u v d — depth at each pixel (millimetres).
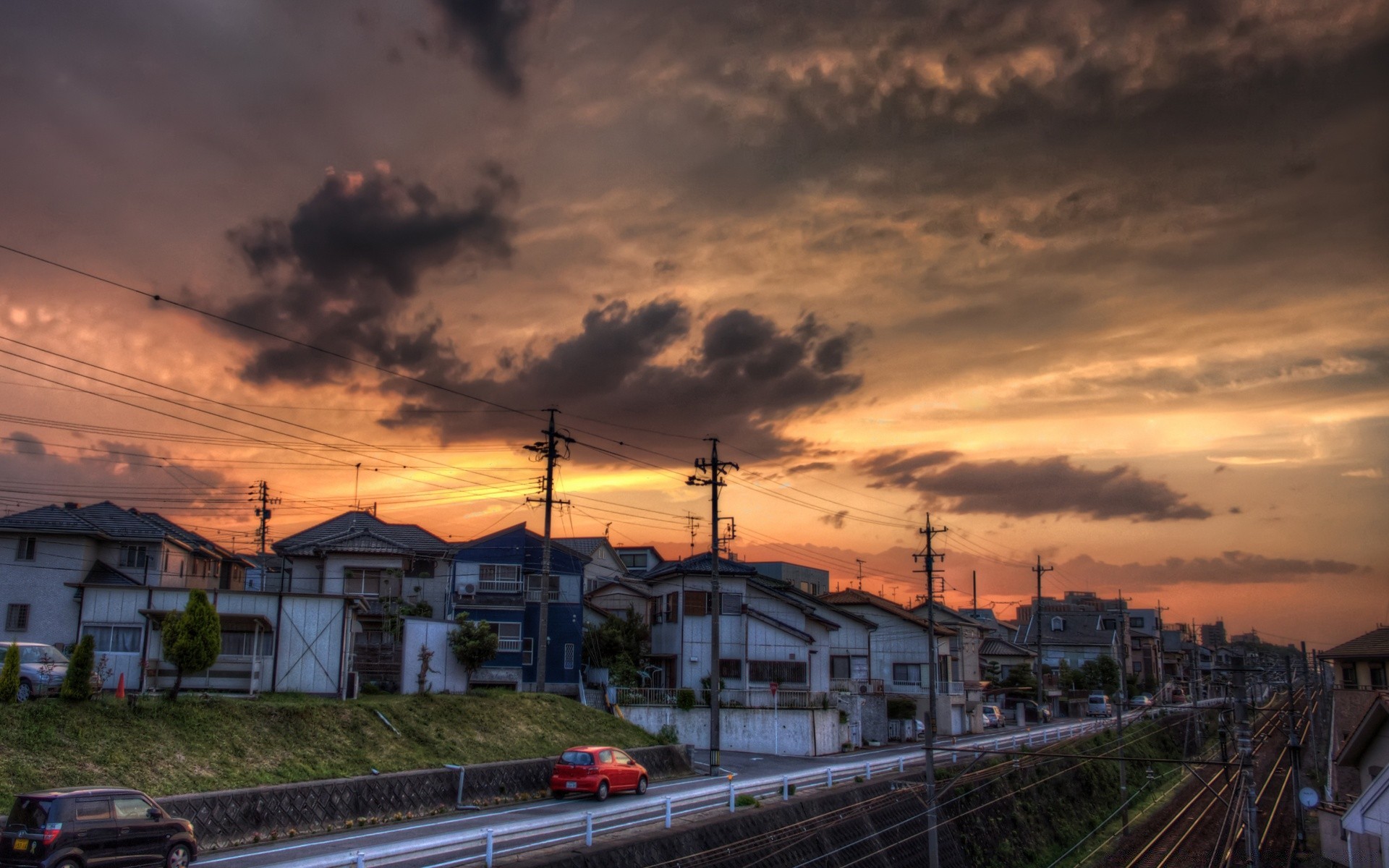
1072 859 39406
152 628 28469
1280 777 53938
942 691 58812
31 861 14664
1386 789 24250
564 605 46906
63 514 39750
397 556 44875
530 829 18938
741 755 41750
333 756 25688
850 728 47531
